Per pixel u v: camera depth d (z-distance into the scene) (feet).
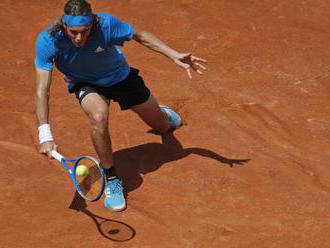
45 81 57.06
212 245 55.21
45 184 63.77
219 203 60.80
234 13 103.71
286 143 71.00
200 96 80.79
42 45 56.29
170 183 63.77
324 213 59.57
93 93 59.26
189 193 62.28
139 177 64.75
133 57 91.30
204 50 93.45
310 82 85.05
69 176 65.16
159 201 61.16
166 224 57.98
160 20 101.91
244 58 91.04
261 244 55.31
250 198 61.57
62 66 58.80
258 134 72.79
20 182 64.08
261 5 106.42
